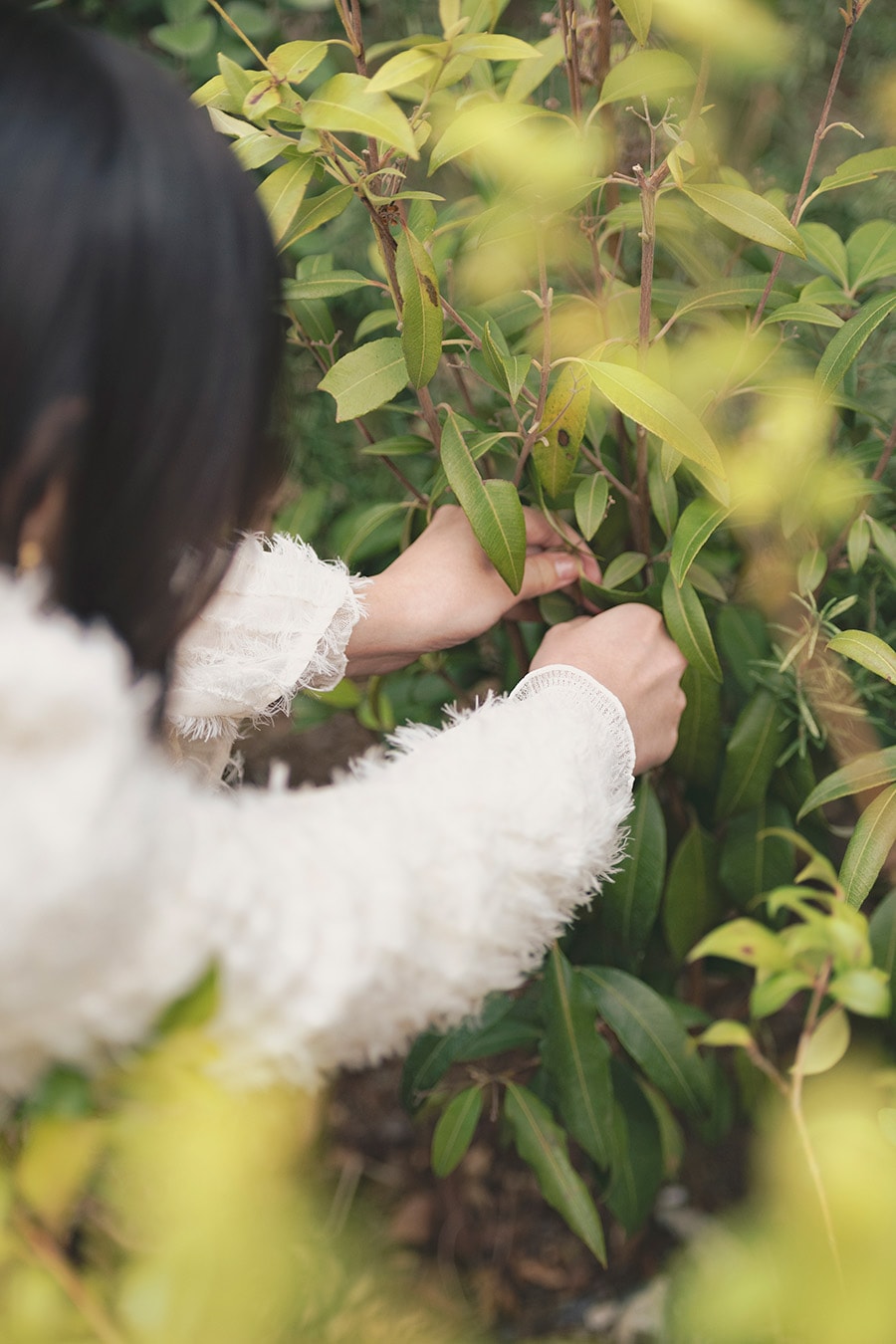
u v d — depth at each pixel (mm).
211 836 485
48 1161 481
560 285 1165
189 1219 477
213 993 435
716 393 949
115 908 422
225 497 530
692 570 986
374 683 1186
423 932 541
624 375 788
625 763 741
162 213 481
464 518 972
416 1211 1489
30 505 491
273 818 526
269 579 865
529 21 1407
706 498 893
